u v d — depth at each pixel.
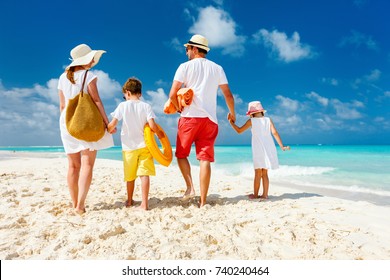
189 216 3.71
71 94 3.89
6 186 5.46
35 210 3.96
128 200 4.25
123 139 4.16
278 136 5.02
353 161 13.84
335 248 2.82
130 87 4.14
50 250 2.72
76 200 4.06
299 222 3.45
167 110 4.49
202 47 4.29
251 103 5.13
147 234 3.05
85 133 3.73
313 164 12.24
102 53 4.02
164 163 4.22
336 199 4.76
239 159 15.46
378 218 3.66
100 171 8.07
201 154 4.25
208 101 4.26
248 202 4.48
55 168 8.39
